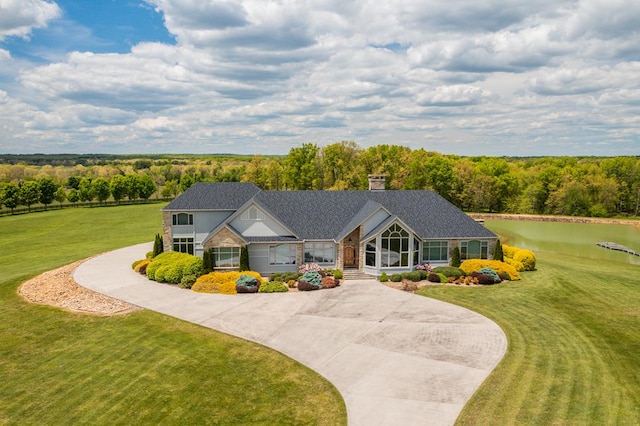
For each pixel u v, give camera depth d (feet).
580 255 211.61
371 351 85.25
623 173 397.19
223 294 121.70
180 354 84.17
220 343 88.99
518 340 89.66
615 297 119.55
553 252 218.38
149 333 93.86
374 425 61.46
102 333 93.91
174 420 63.26
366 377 75.15
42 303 111.96
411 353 84.17
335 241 145.79
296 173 323.98
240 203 158.20
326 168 326.65
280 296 120.67
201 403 67.62
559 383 71.67
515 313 106.32
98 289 124.36
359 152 328.29
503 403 66.03
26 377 75.61
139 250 185.98
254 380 74.59
